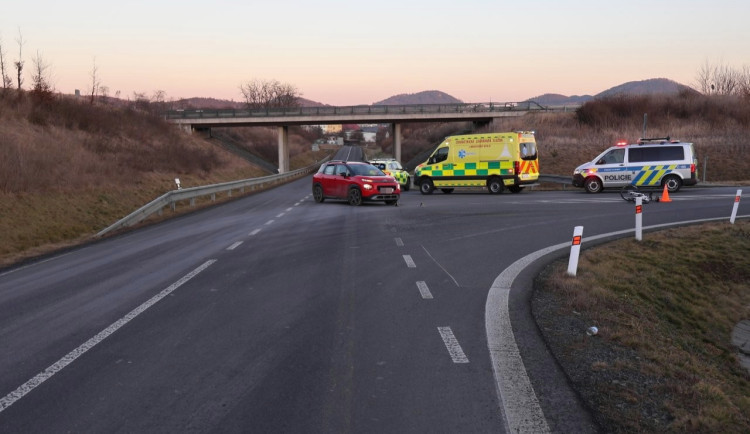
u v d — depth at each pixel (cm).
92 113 4512
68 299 773
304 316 663
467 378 469
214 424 388
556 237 1268
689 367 558
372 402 423
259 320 648
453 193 2883
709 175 3550
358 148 15062
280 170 7300
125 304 734
